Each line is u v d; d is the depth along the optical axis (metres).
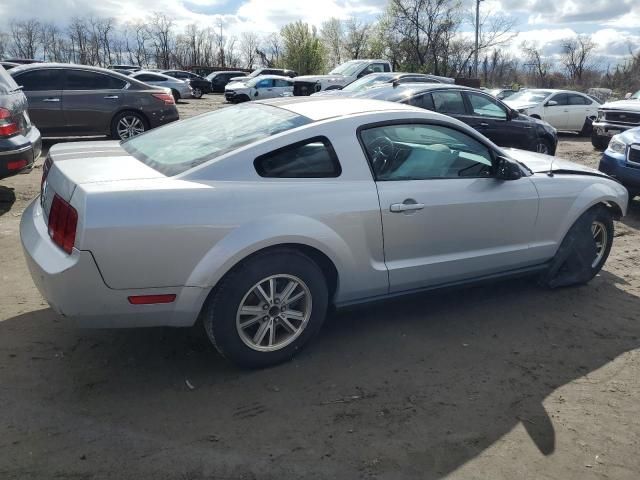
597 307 4.28
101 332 3.53
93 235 2.62
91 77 9.79
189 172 2.95
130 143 3.70
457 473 2.45
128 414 2.75
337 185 3.24
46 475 2.33
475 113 9.14
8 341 3.36
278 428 2.70
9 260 4.64
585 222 4.45
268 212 2.98
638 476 2.48
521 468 2.50
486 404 2.96
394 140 3.54
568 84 53.88
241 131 3.37
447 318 3.98
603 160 7.22
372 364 3.32
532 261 4.23
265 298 3.09
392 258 3.50
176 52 66.31
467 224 3.74
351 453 2.54
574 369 3.36
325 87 16.31
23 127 6.15
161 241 2.73
